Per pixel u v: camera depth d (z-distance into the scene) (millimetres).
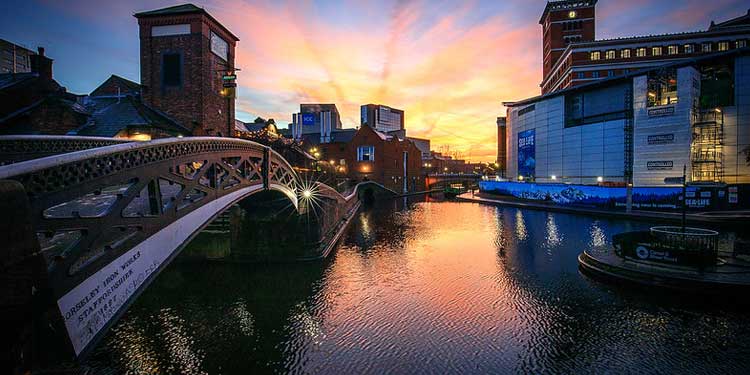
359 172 71688
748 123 37406
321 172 49344
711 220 30656
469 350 11250
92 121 21422
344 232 32812
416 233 32125
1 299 3691
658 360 10477
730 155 38031
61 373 4680
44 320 4320
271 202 22141
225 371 10344
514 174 65188
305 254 21875
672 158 39438
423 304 14891
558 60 71750
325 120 86125
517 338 11930
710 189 34500
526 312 13914
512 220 39469
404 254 23797
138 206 9508
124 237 6895
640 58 61125
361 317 13695
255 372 10281
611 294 15336
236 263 21125
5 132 19172
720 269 15398
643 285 15297
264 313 14141
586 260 18875
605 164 46062
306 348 11523
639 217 35188
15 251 3818
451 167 149500
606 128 45875
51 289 4367
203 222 10055
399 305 14812
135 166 6902
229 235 21734
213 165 10812
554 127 53562
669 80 40469
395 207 56375
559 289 16266
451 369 10250
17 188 3867
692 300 14070
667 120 39750
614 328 12398
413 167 87312
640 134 41750
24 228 3949
